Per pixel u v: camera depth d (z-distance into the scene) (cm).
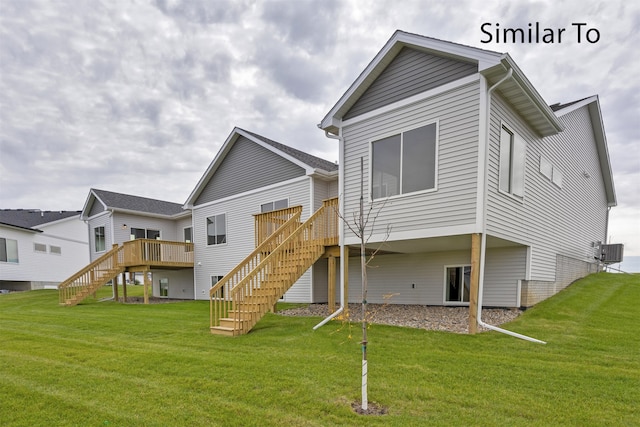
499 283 809
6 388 379
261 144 1296
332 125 779
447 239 664
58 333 674
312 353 490
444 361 437
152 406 331
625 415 296
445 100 623
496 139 621
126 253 1428
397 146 689
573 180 1083
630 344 493
